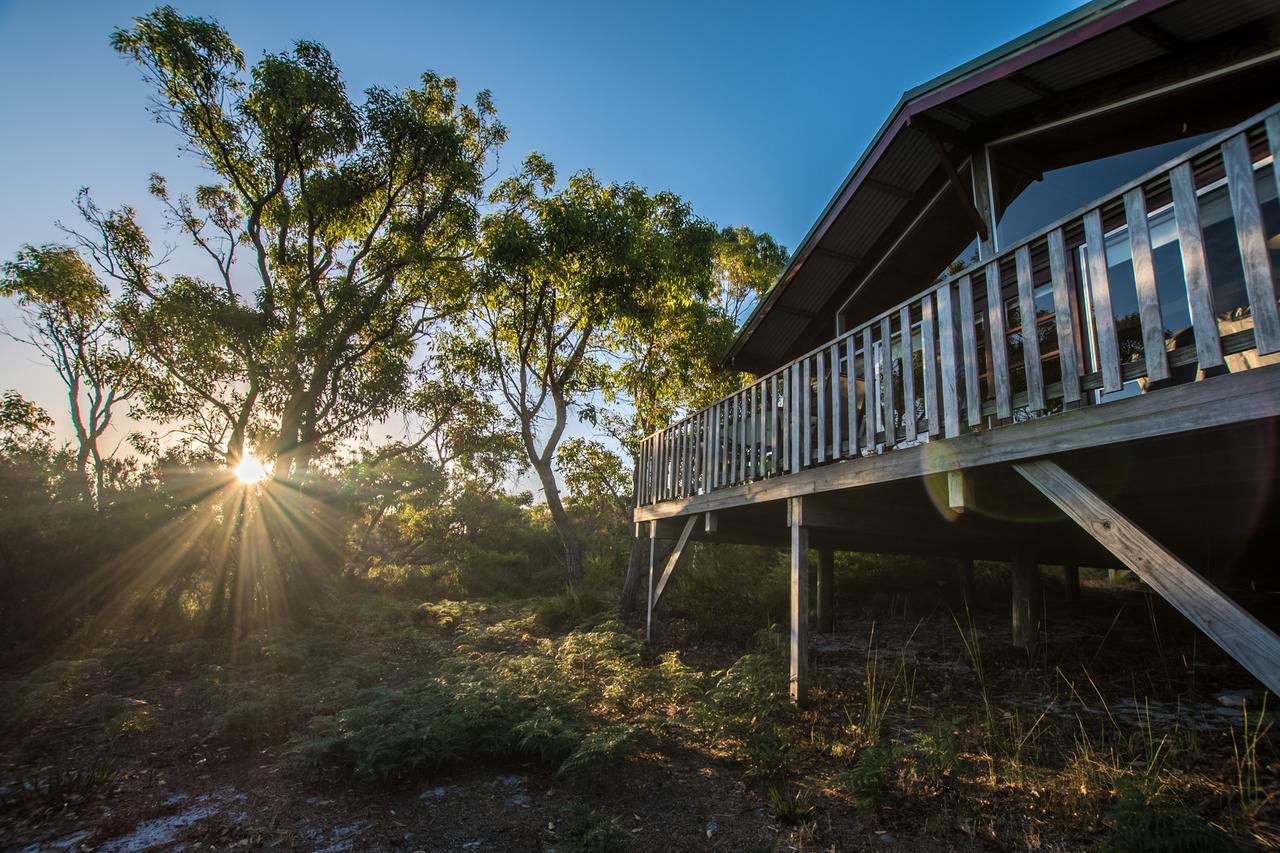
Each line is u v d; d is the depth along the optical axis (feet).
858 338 30.14
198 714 21.20
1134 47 16.87
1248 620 8.71
